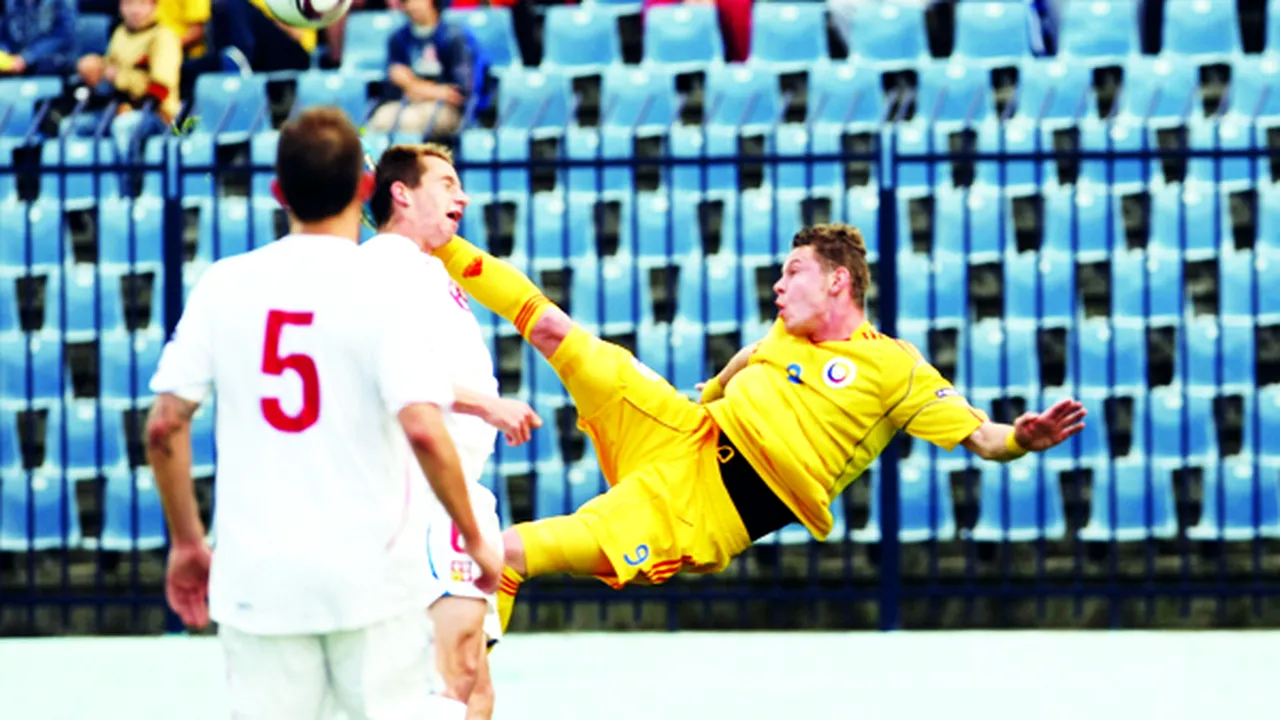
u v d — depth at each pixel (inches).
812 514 746.8
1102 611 1194.0
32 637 1217.4
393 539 478.6
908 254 1290.6
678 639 1151.6
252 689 478.6
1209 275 1256.2
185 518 486.3
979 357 1242.6
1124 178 1296.8
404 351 470.3
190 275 1289.4
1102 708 909.2
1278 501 1202.0
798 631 1191.6
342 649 480.4
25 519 1249.4
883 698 940.6
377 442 475.8
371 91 1514.5
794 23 1485.0
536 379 1250.6
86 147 1365.7
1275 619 1184.8
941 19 1513.3
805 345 748.6
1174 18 1441.9
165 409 478.9
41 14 1582.2
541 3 1589.6
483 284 719.7
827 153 1190.9
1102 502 1219.2
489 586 492.1
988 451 720.3
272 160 1325.0
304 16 827.4
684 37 1483.8
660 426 735.1
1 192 1359.5
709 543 739.4
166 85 1434.5
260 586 469.7
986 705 919.7
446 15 1528.1
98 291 1235.2
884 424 744.3
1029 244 1283.2
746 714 901.8
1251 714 890.1
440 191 677.9
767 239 1289.4
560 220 1307.8
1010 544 1206.3
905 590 1170.0
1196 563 1200.8
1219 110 1315.2
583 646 1127.0
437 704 497.7
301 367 472.7
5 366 1273.4
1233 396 1230.9
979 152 1201.4
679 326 1274.6
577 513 729.0
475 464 653.9
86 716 914.7
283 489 472.1
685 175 1328.7
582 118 1460.4
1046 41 1477.6
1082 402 1227.2
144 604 1190.9
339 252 480.1
